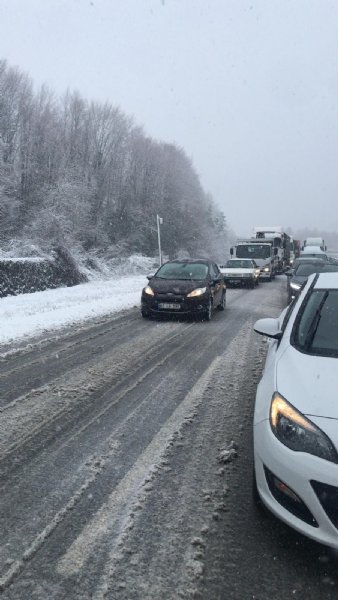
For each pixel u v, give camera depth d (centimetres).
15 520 282
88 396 517
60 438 404
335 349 330
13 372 612
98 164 4419
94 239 3656
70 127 4253
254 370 630
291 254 4078
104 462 359
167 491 317
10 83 3578
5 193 2877
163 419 449
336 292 396
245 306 1371
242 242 2844
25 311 1141
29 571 239
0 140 3016
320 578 237
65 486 323
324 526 234
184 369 634
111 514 289
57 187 3061
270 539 266
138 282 2336
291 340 351
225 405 489
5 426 429
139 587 230
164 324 1019
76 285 2075
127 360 684
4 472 342
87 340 831
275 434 261
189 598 224
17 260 1705
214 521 283
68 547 258
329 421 250
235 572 241
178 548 258
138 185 5066
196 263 1199
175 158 6212
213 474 341
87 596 223
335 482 232
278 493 255
